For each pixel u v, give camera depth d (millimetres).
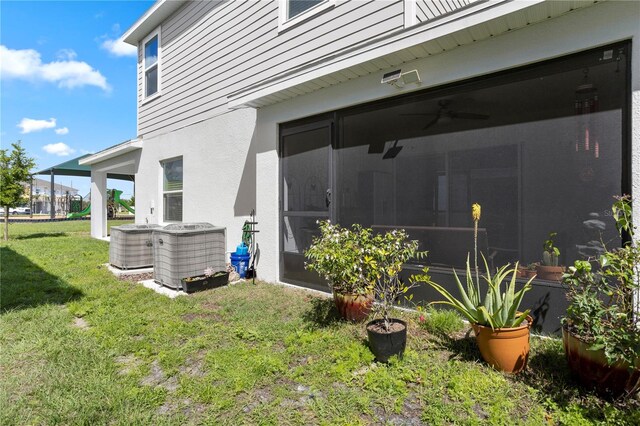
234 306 3920
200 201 6789
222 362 2574
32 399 2141
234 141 6039
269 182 5078
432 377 2283
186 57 7211
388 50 3336
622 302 1993
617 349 1862
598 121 2635
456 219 3377
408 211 3701
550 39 2744
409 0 3787
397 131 3799
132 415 1982
